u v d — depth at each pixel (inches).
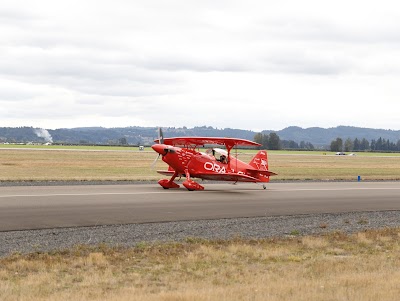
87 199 873.5
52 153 3299.7
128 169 1882.4
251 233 641.0
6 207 749.9
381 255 540.4
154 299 334.3
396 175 1878.7
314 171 2006.6
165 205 843.4
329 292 349.7
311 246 578.2
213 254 520.1
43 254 493.4
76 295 356.2
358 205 940.6
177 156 1095.0
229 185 1288.1
